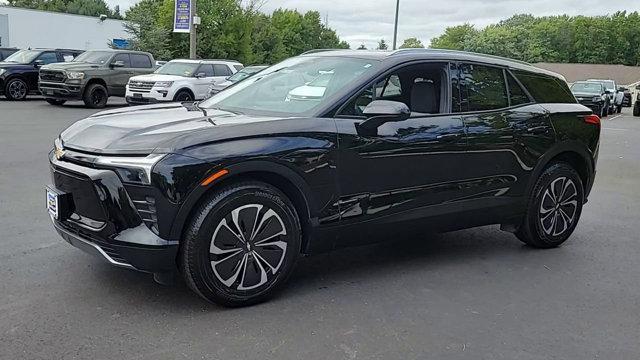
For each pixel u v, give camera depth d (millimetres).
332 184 4176
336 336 3633
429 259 5227
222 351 3377
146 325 3650
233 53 44656
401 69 4652
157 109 4789
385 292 4383
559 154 5605
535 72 5641
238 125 3938
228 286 3869
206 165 3646
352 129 4246
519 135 5188
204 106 4945
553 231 5625
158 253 3607
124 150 3637
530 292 4516
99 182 3621
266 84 4992
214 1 43312
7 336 3441
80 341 3420
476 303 4254
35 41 45438
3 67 20344
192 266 3727
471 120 4898
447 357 3432
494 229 6375
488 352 3512
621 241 6047
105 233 3680
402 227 4617
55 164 3963
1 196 6801
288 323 3781
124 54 20016
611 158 13023
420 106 4730
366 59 4723
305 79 4762
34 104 19844
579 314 4129
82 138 3961
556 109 5578
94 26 48781
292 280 4547
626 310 4234
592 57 108562
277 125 4016
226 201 3764
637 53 110188
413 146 4516
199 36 41938
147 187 3549
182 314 3826
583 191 5867
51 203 4066
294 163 3975
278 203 3980
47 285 4195
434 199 4730
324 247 4305
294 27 85250
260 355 3354
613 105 33344
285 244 4062
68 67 18828
